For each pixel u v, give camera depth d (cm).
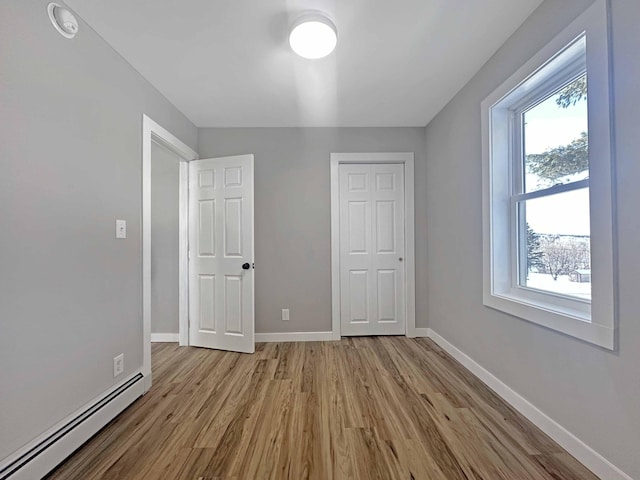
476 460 142
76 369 157
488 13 167
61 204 150
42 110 140
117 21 167
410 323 327
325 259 325
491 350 211
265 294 323
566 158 164
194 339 310
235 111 285
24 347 131
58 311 148
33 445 132
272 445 154
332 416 179
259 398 201
